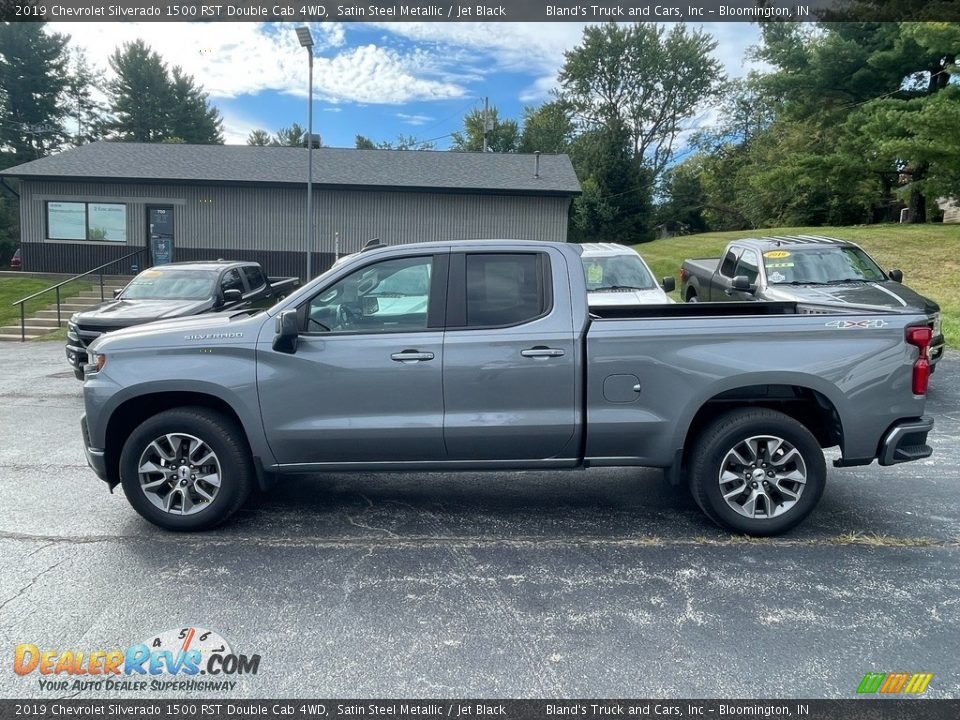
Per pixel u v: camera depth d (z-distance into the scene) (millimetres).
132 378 4633
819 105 28062
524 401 4613
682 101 53875
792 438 4605
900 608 3785
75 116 55000
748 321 4590
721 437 4617
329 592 3965
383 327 4680
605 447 4695
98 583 4055
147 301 10680
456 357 4582
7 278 22297
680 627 3596
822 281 9703
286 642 3465
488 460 4746
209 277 11406
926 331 4609
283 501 5422
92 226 23828
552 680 3166
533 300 4684
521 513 5188
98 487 5750
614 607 3797
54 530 4836
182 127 59438
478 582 4090
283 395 4613
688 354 4566
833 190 28203
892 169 26406
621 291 10414
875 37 25172
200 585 4039
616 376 4602
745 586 4031
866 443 4625
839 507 5277
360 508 5285
